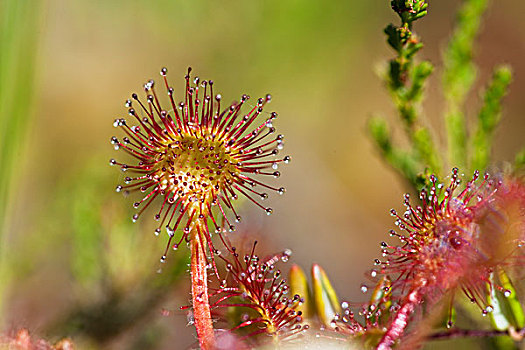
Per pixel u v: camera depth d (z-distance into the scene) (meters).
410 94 0.20
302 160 0.33
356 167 0.34
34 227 0.22
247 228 0.20
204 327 0.17
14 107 0.20
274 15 0.33
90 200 0.22
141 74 0.32
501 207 0.17
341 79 0.34
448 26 0.37
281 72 0.33
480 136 0.21
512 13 0.36
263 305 0.17
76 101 0.30
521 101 0.35
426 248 0.17
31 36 0.20
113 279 0.21
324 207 0.33
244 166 0.17
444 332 0.17
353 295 0.29
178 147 0.17
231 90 0.32
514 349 0.19
